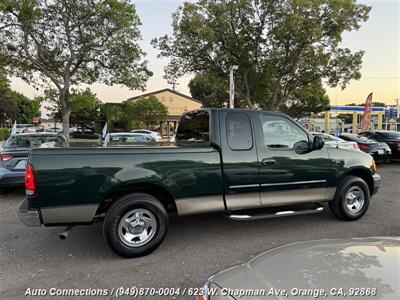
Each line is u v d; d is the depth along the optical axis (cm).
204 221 560
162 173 413
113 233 392
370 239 261
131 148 404
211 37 1723
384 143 1380
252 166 461
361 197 558
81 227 524
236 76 2028
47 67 1463
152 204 411
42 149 369
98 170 385
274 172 477
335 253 227
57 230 509
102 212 420
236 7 1766
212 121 453
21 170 693
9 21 1288
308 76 2019
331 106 3503
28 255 412
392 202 700
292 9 1675
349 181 542
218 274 229
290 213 486
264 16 1766
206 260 397
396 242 249
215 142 446
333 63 1984
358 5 1789
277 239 470
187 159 427
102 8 1329
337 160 530
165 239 471
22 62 1388
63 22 1390
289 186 490
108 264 386
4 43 1338
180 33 1870
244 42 1827
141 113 3734
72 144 468
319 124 4844
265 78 1912
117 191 410
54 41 1420
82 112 4309
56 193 370
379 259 212
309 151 505
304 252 236
